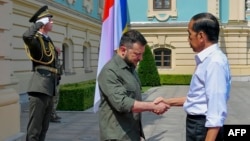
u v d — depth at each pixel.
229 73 2.90
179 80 24.64
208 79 2.80
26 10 13.27
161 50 26.17
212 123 2.74
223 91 2.75
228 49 26.00
